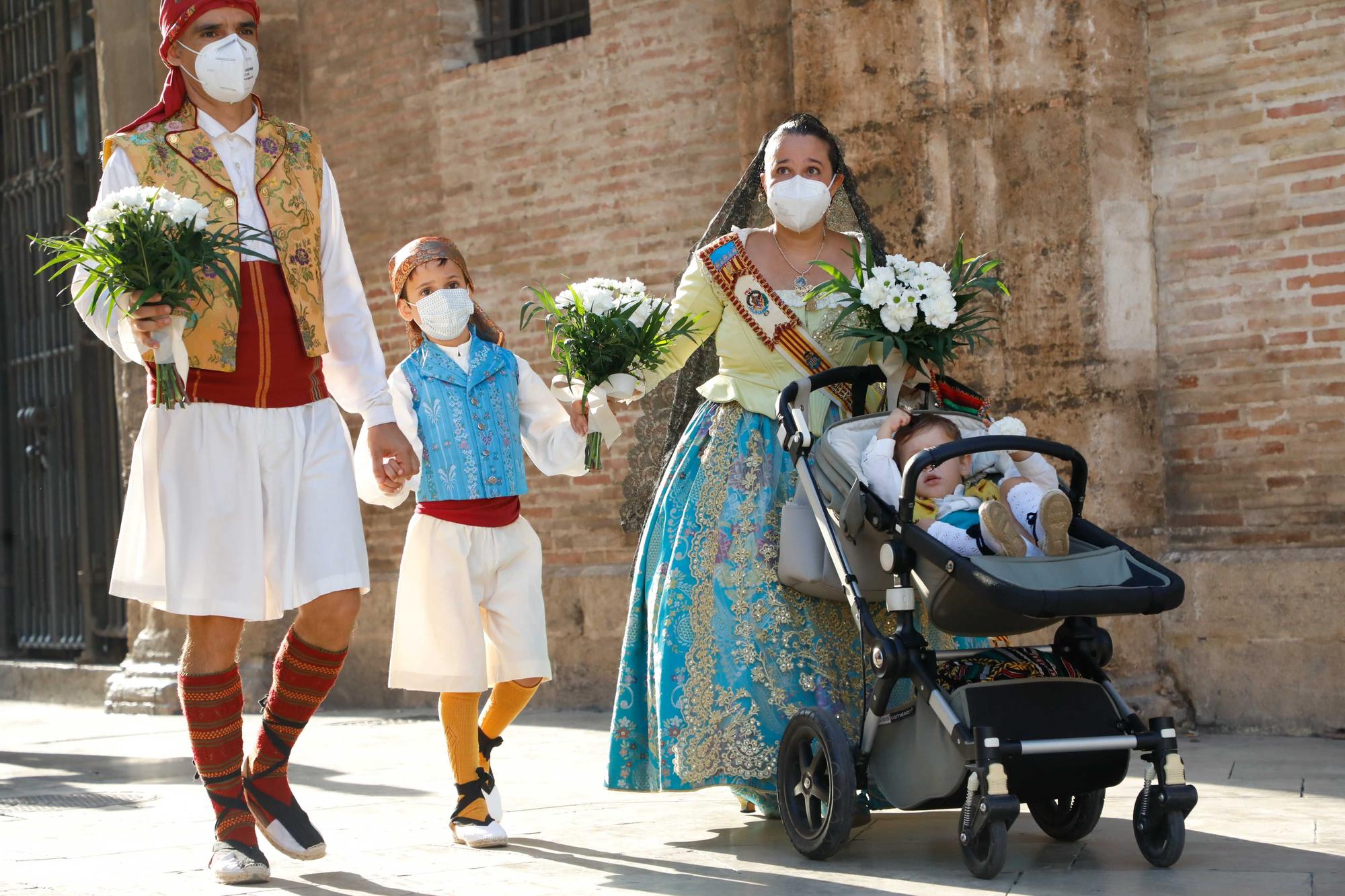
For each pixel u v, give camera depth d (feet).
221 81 12.93
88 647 36.78
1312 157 22.35
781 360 15.01
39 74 38.45
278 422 13.19
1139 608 11.91
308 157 13.88
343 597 13.26
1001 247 23.67
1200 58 23.35
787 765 13.46
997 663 13.05
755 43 26.76
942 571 12.24
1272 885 11.40
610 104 29.63
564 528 30.12
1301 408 22.38
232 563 12.81
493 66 31.32
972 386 23.66
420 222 32.58
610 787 14.79
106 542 36.96
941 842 13.93
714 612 14.44
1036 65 23.50
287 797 13.26
